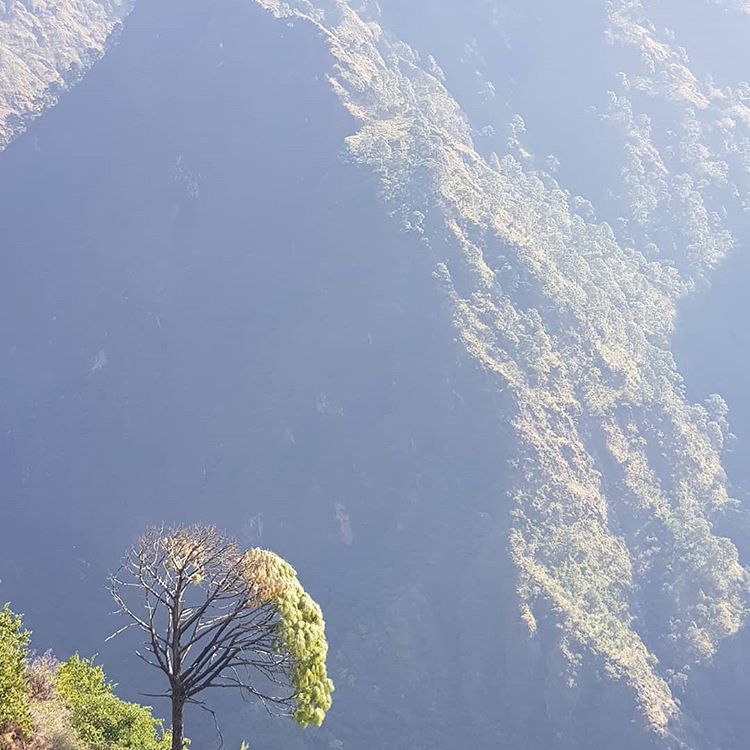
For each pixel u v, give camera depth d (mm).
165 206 133875
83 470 114938
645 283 130125
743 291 134125
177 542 17203
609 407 101250
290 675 16562
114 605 97250
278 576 16688
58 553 108125
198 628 16938
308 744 74375
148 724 24031
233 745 72938
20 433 122188
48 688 21516
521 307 105750
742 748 79375
